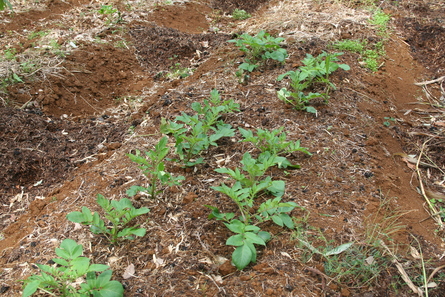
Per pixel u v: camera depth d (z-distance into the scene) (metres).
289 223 2.69
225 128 3.45
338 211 2.94
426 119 4.34
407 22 5.89
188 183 3.22
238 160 3.46
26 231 2.92
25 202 3.40
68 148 4.05
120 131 4.34
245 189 2.70
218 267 2.51
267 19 6.32
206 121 3.62
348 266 2.50
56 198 3.27
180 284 2.40
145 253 2.64
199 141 3.38
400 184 3.34
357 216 2.91
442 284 2.44
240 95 4.35
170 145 3.69
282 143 3.30
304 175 3.28
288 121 3.90
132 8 6.90
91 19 6.41
